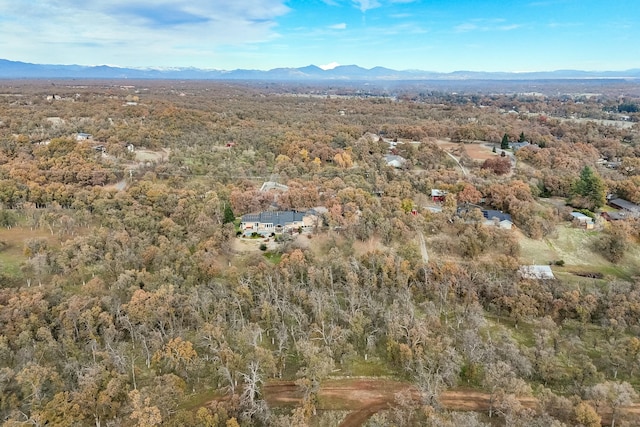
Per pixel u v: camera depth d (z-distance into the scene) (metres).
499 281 72.62
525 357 55.62
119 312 60.66
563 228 95.44
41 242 79.19
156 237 83.00
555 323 65.00
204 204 94.69
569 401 47.44
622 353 57.00
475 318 63.16
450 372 52.41
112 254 75.81
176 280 68.75
